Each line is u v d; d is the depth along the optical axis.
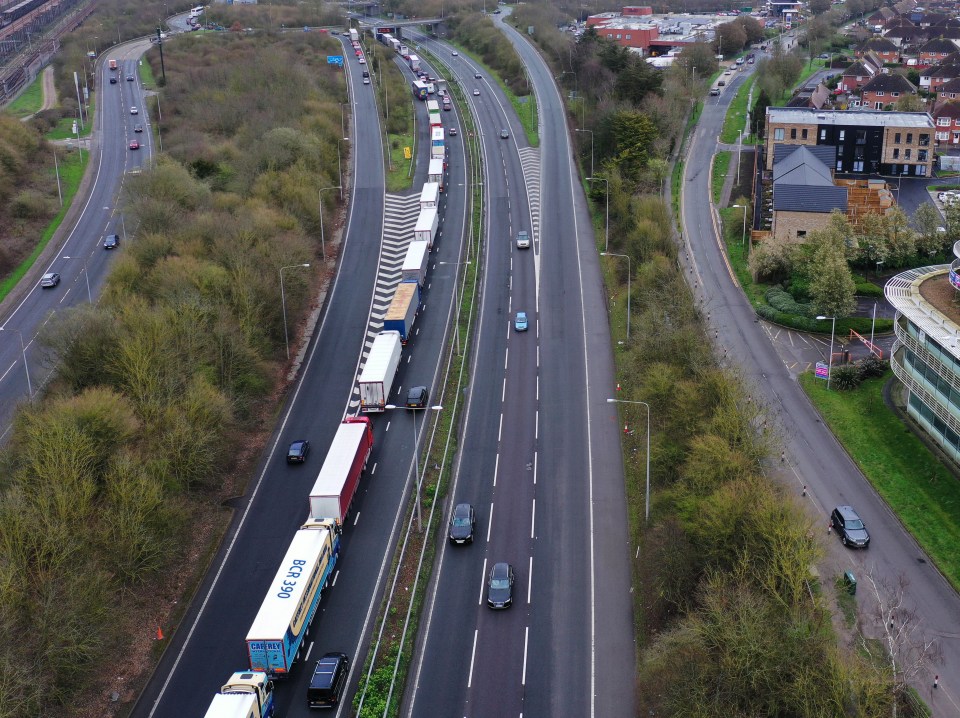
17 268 154.62
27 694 67.06
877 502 91.88
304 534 81.75
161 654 76.31
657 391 99.75
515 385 118.62
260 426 110.38
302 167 176.25
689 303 122.06
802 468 97.94
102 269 153.62
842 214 147.75
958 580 79.75
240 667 74.69
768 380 117.00
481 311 140.12
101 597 74.75
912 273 112.00
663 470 91.62
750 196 183.38
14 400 111.69
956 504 89.44
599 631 76.94
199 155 188.75
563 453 103.38
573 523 91.25
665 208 160.38
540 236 167.12
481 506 94.44
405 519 92.31
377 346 118.81
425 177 195.12
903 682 63.16
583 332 132.25
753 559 70.94
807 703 59.44
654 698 66.88
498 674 72.62
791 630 63.41
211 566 86.69
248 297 120.94
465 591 82.19
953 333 94.38
